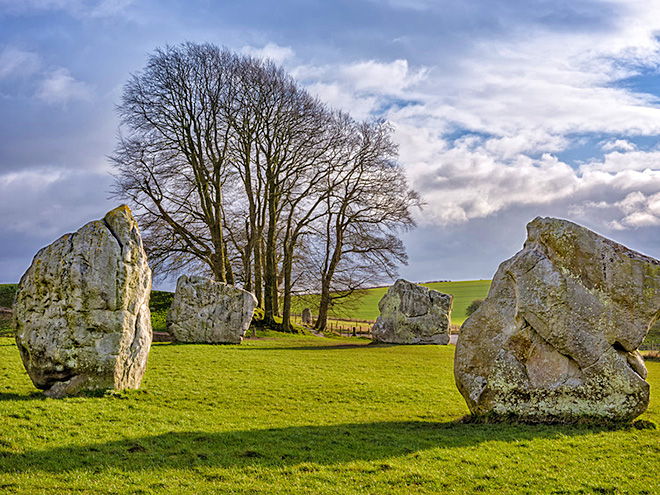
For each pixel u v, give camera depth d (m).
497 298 15.80
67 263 16.39
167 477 10.21
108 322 16.59
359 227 61.12
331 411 17.25
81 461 10.83
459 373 15.72
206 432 13.45
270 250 59.25
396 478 10.46
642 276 14.59
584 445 12.72
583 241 14.88
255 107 55.12
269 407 17.41
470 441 13.05
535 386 14.77
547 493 9.89
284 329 56.78
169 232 54.91
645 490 10.10
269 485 9.93
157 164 54.44
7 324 44.31
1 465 10.36
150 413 15.05
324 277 62.69
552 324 14.65
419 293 47.09
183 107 53.88
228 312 39.03
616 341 14.54
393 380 24.08
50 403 14.80
